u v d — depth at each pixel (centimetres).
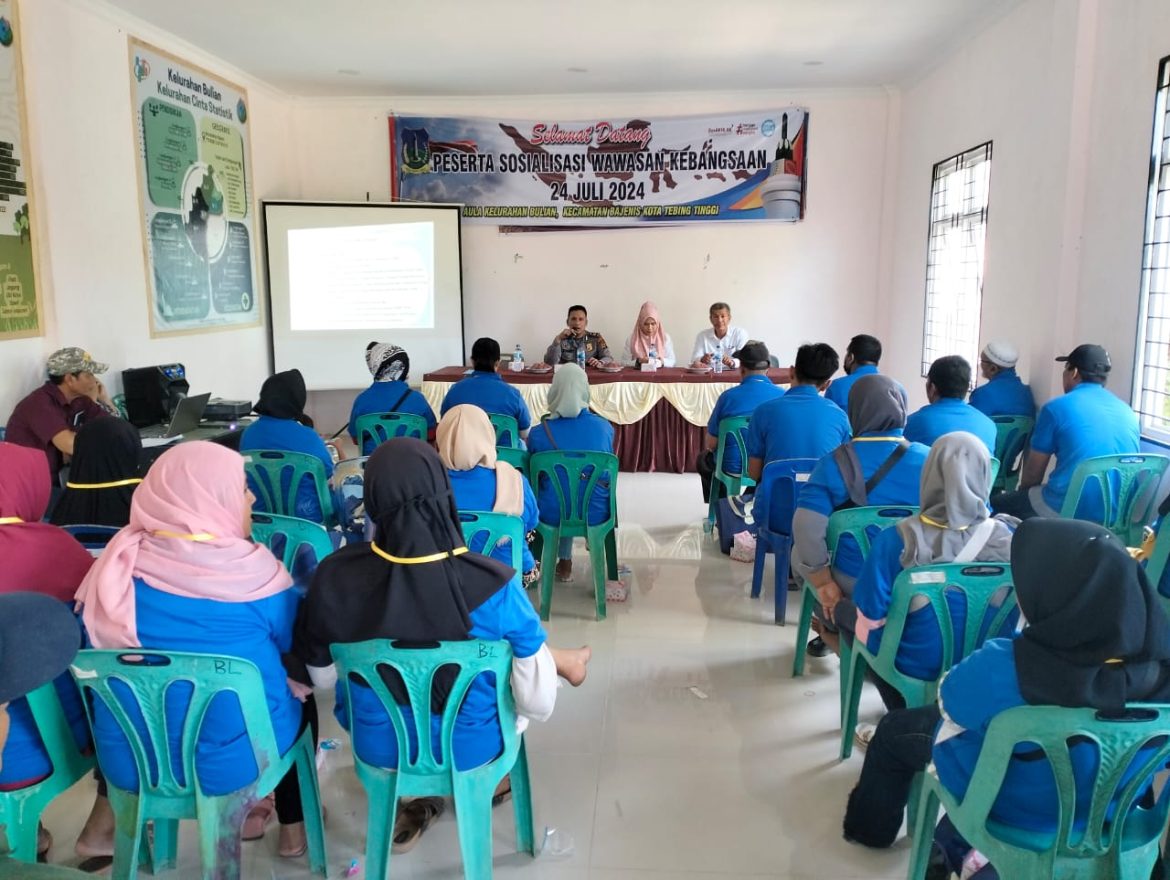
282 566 165
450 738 159
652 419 600
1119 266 382
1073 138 410
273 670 161
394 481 150
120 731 152
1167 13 345
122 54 489
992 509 353
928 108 623
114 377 485
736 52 579
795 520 245
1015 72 479
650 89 685
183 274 559
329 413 747
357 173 725
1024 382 464
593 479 330
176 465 153
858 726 252
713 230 721
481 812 165
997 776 134
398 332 709
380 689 157
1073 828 134
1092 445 323
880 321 718
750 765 234
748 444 346
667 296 732
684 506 514
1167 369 355
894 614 193
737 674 290
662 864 193
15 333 402
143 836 189
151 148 518
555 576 387
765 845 200
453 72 628
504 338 745
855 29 529
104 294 474
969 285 558
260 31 526
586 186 720
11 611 81
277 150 698
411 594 150
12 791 153
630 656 306
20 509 168
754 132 702
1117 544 122
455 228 709
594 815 211
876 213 708
